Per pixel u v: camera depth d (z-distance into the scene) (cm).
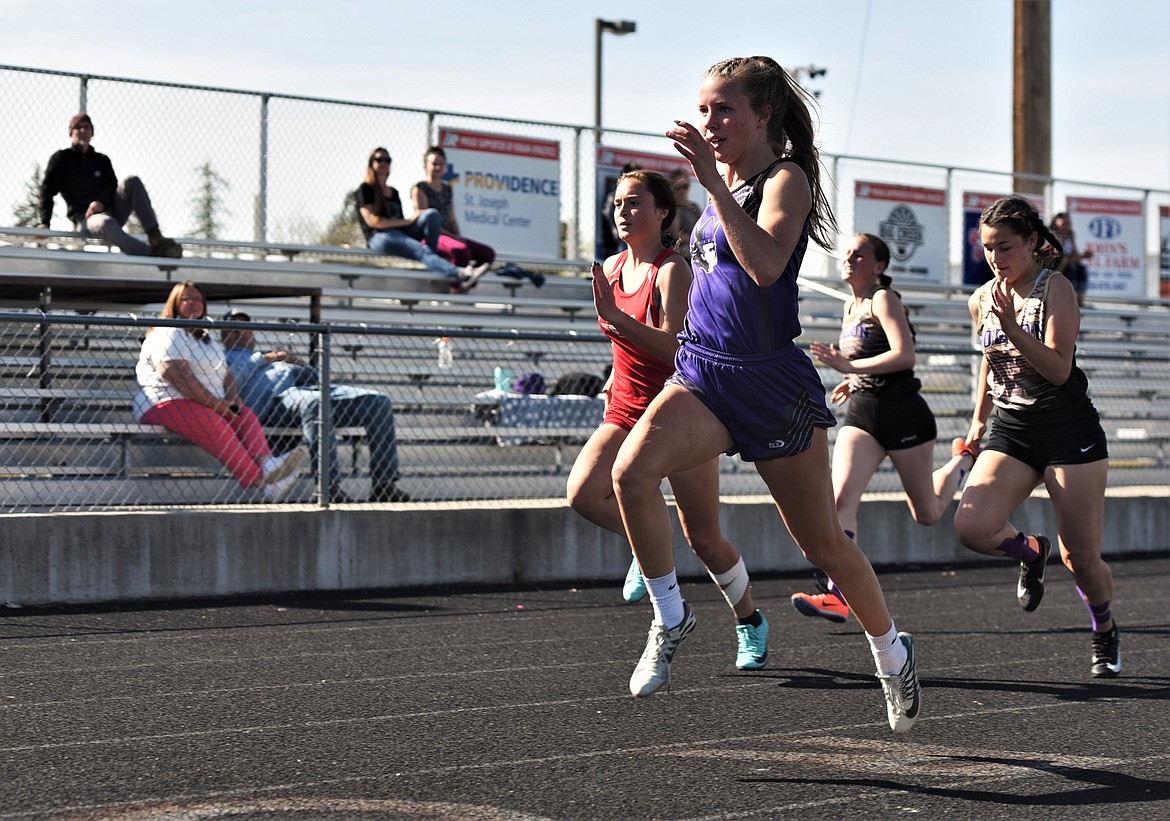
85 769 434
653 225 570
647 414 427
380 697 560
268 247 1464
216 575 880
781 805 398
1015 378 614
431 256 1512
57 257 1325
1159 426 1652
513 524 980
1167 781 432
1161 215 2005
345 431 995
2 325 1022
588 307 1619
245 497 951
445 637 728
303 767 439
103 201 1360
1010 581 1028
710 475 585
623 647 698
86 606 826
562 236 1630
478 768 439
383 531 933
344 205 1515
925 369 1488
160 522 863
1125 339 2023
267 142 1450
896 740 488
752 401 411
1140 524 1242
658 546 456
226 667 630
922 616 837
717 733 496
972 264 1869
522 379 1208
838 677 614
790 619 807
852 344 744
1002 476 625
